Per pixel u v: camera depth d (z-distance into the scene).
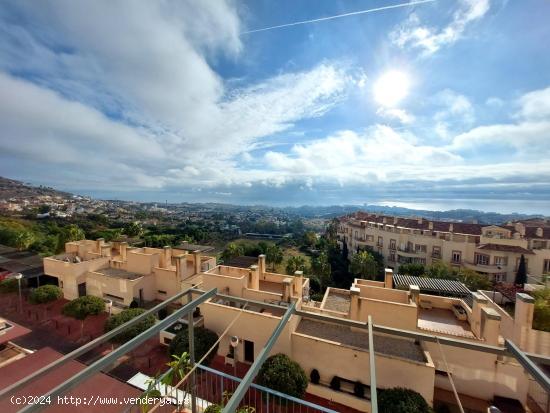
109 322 17.44
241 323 15.63
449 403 12.91
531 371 4.23
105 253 28.50
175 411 9.67
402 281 27.12
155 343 17.98
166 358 16.58
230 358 15.62
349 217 64.69
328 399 13.44
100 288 24.48
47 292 22.56
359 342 14.53
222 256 53.38
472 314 15.12
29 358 13.59
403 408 10.65
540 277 31.77
